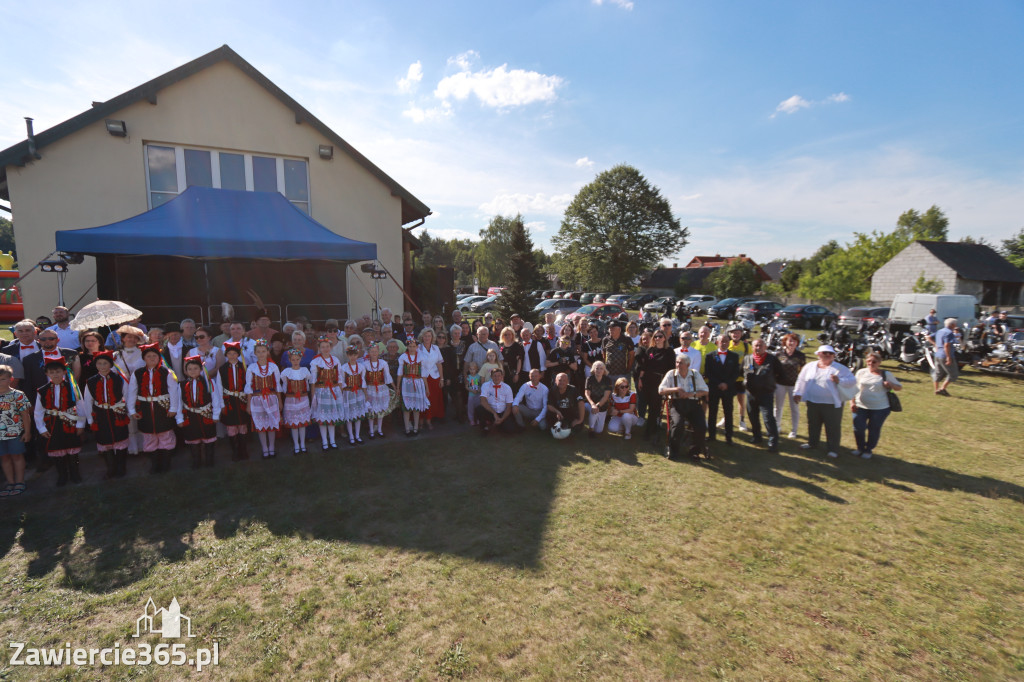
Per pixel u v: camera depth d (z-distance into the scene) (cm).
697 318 3011
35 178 880
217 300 1012
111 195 937
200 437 524
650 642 285
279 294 1073
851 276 3275
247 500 459
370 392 626
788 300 3459
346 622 299
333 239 883
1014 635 298
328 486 492
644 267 4941
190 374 515
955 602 329
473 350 723
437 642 283
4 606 310
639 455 605
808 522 438
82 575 342
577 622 301
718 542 400
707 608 317
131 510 435
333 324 835
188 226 807
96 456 567
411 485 501
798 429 752
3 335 1475
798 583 347
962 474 555
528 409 677
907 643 290
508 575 349
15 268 2195
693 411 585
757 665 270
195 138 999
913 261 3012
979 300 2845
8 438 438
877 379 591
